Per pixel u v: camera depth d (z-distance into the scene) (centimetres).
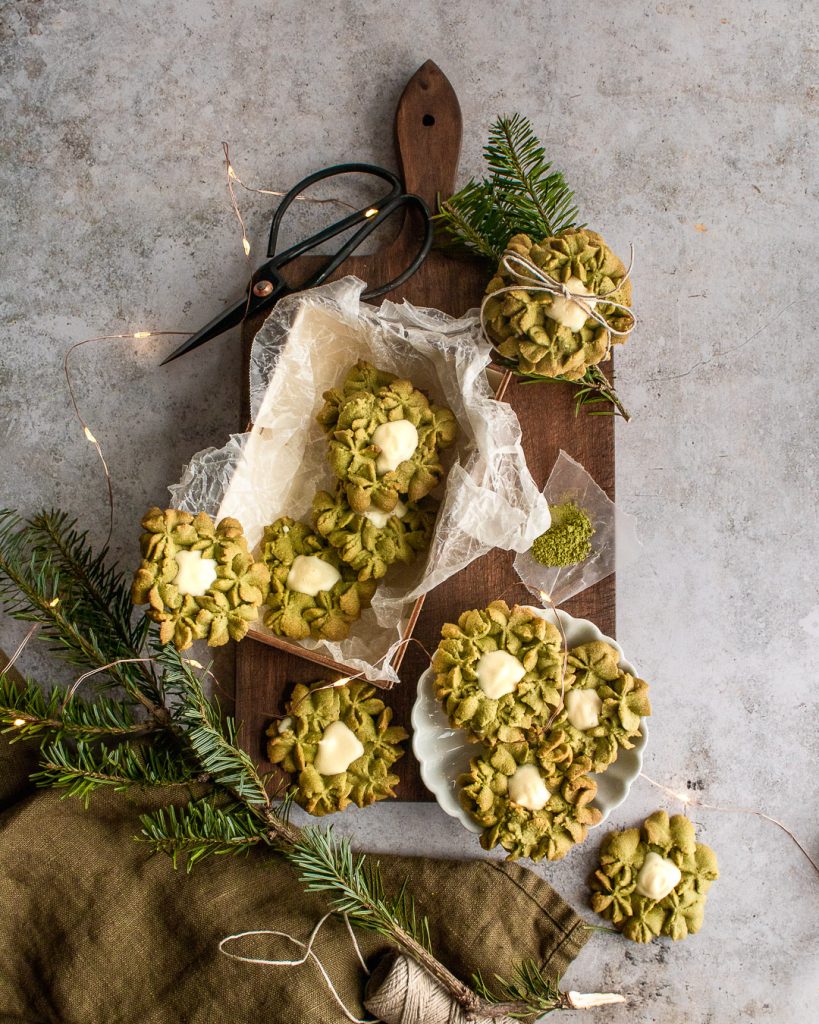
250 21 81
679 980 79
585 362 71
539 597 76
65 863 76
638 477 81
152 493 81
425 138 78
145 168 82
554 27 81
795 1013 79
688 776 80
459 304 77
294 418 76
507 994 76
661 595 81
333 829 79
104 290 82
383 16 81
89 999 75
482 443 72
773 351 81
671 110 81
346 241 81
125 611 74
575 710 73
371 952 77
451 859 79
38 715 70
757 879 80
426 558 75
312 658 73
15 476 81
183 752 74
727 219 81
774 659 80
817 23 81
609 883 78
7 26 82
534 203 73
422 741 74
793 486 81
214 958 76
